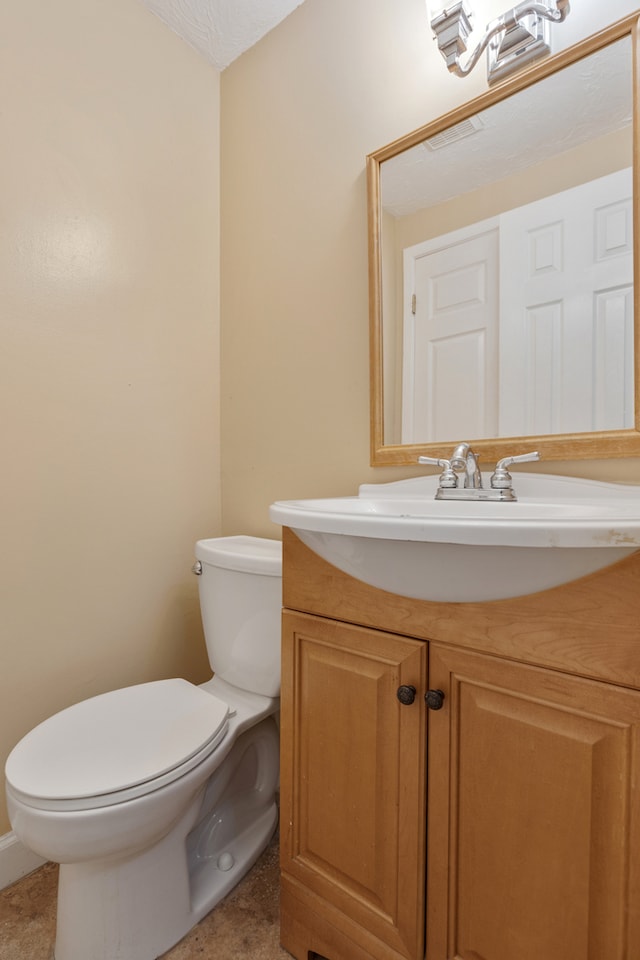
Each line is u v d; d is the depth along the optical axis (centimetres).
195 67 158
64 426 124
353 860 82
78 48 127
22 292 116
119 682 136
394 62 123
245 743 122
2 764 112
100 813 78
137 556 141
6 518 114
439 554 63
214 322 163
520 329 103
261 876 113
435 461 103
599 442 93
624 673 57
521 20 100
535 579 61
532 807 64
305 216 141
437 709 70
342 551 72
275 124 149
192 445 156
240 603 119
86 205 129
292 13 145
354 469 130
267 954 94
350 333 131
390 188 122
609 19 94
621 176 92
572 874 60
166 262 149
